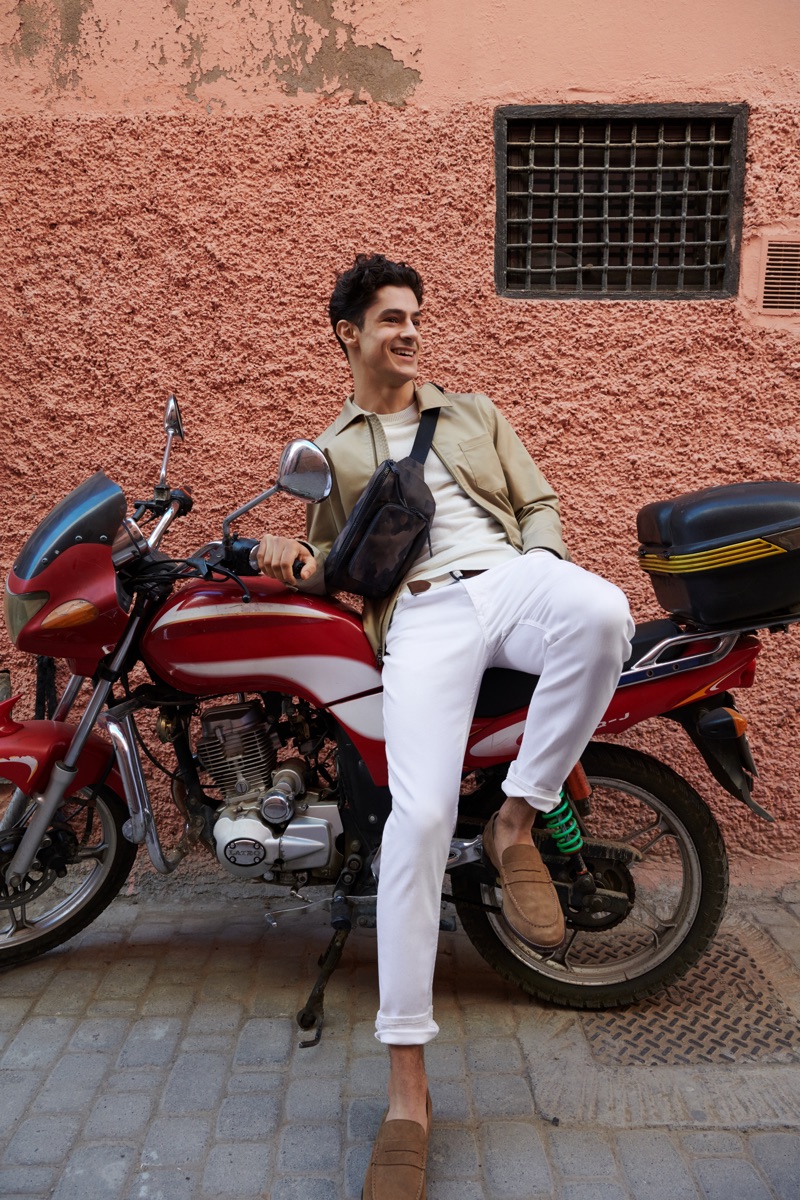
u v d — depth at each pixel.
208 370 2.76
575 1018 2.16
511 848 1.86
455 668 1.86
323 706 2.09
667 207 2.86
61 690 2.86
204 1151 1.75
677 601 2.05
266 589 2.11
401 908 1.69
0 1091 1.91
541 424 2.77
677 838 2.19
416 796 1.73
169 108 2.70
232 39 2.68
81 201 2.72
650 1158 1.71
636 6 2.67
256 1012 2.18
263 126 2.70
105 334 2.76
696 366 2.75
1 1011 2.20
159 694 2.23
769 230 2.74
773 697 2.80
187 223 2.72
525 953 2.20
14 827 2.34
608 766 2.17
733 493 1.97
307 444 1.79
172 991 2.27
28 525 2.82
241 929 2.59
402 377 2.08
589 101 2.70
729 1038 2.07
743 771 2.15
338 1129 1.79
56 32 2.69
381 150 2.70
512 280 2.85
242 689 2.13
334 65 2.68
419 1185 1.57
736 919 2.60
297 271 2.73
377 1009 2.19
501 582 1.93
